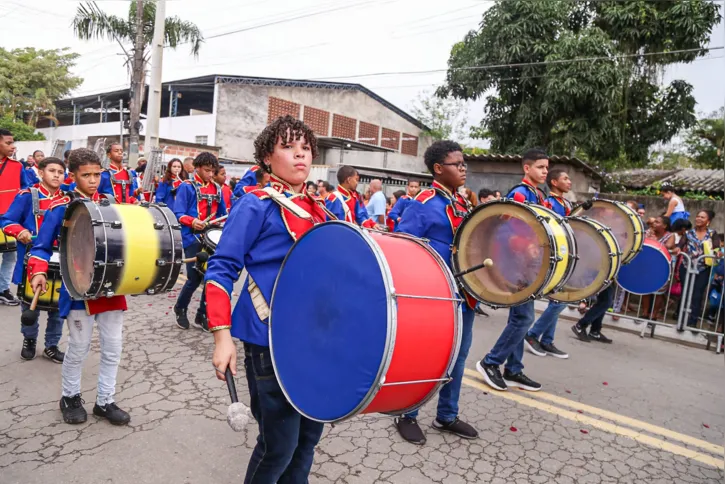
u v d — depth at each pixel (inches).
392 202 480.4
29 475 113.2
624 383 194.9
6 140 246.1
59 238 132.1
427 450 135.4
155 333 211.2
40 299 148.1
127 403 149.3
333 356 71.8
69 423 135.7
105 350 135.9
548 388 184.2
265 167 89.0
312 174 730.8
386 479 120.9
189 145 759.7
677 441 150.9
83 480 112.8
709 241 301.9
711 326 296.2
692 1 565.0
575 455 138.5
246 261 83.4
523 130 643.5
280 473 84.4
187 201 221.5
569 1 601.0
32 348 178.9
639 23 582.2
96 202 131.1
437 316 75.0
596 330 252.1
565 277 131.5
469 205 145.3
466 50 663.8
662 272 243.6
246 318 81.8
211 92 979.9
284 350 77.5
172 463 121.4
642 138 637.9
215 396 156.9
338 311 72.0
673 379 203.0
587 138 582.2
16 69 1167.6
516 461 133.3
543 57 602.9
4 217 169.5
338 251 73.2
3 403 145.9
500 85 641.0
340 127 1023.6
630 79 593.3
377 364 67.1
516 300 125.9
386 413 82.1
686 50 523.8
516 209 128.5
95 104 1160.2
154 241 127.6
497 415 159.3
